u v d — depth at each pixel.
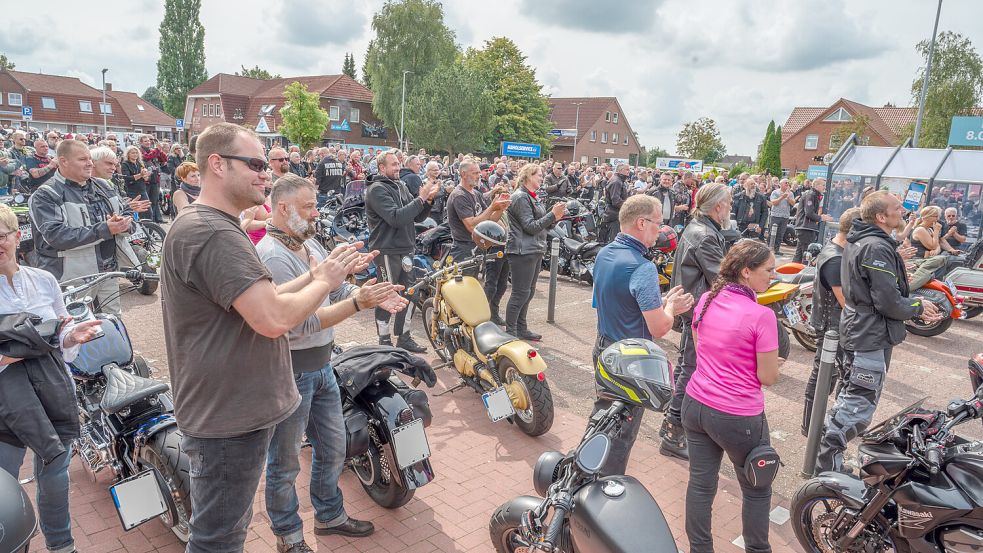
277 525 3.13
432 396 5.47
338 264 2.27
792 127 64.81
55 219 4.60
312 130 45.94
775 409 5.68
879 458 3.02
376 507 3.81
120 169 12.53
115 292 5.22
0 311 2.92
